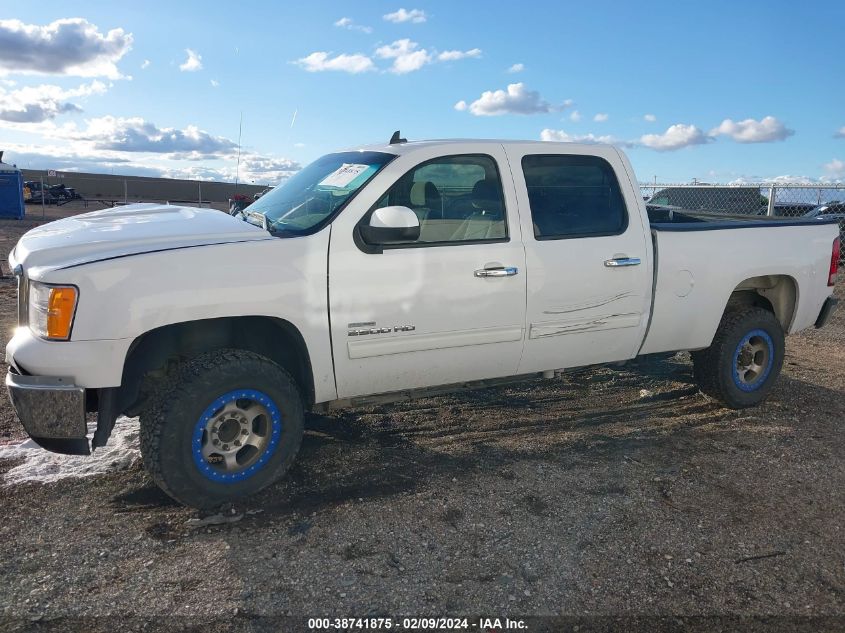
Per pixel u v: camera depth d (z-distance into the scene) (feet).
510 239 14.16
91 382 11.00
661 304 15.92
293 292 12.21
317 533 11.32
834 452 15.28
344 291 12.66
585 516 12.07
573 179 15.17
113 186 177.06
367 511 12.09
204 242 11.96
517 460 14.51
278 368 12.42
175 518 11.76
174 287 11.34
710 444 15.60
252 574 10.13
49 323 10.90
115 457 14.03
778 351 17.93
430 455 14.67
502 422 16.80
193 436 11.60
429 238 13.56
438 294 13.42
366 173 13.52
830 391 19.79
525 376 15.46
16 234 69.82
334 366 12.89
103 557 10.51
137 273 11.15
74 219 14.29
